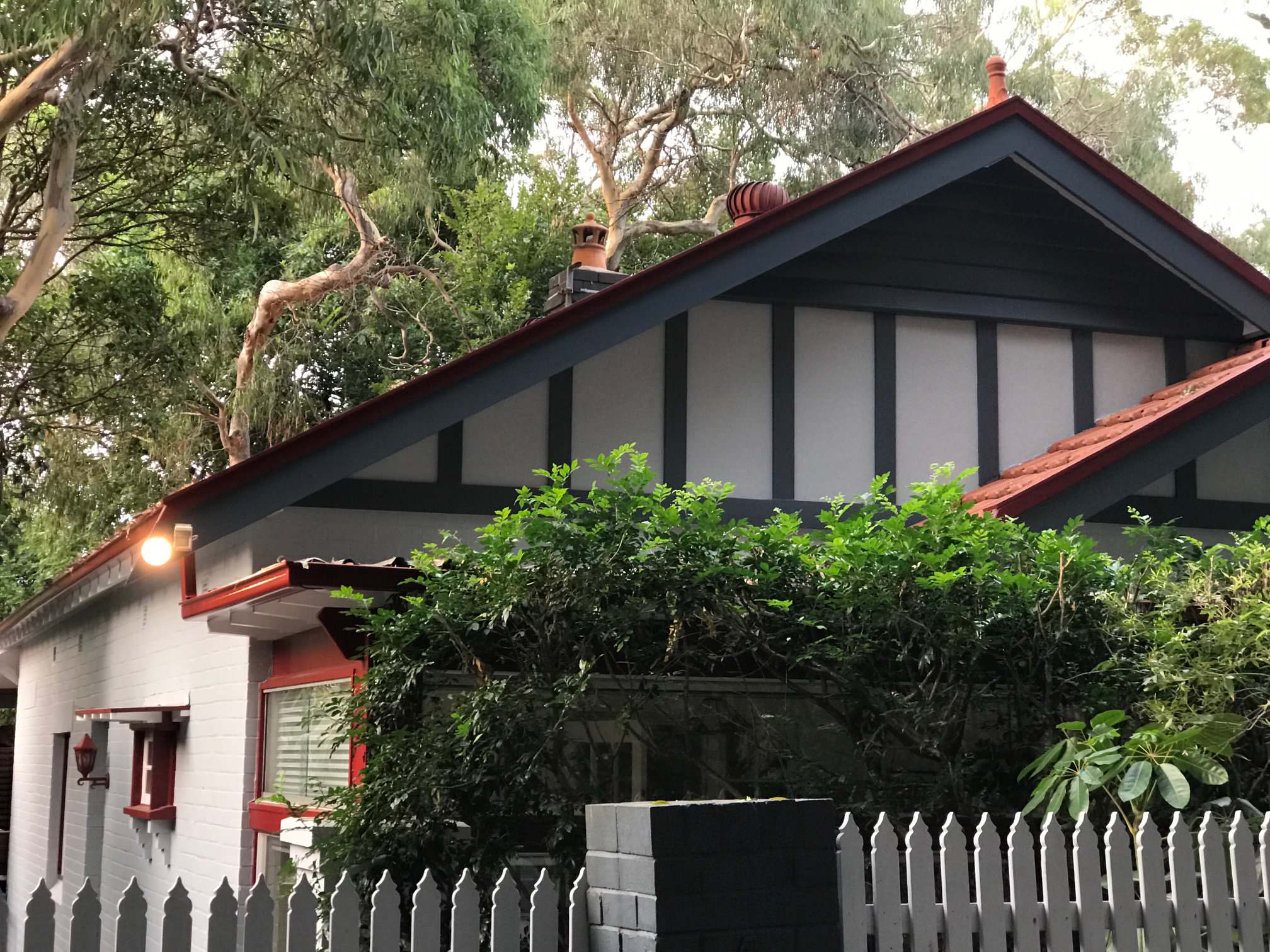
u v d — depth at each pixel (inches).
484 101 654.5
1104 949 183.8
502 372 335.0
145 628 465.7
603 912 166.4
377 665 239.9
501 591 227.8
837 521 254.8
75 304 635.5
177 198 642.2
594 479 375.6
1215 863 192.9
